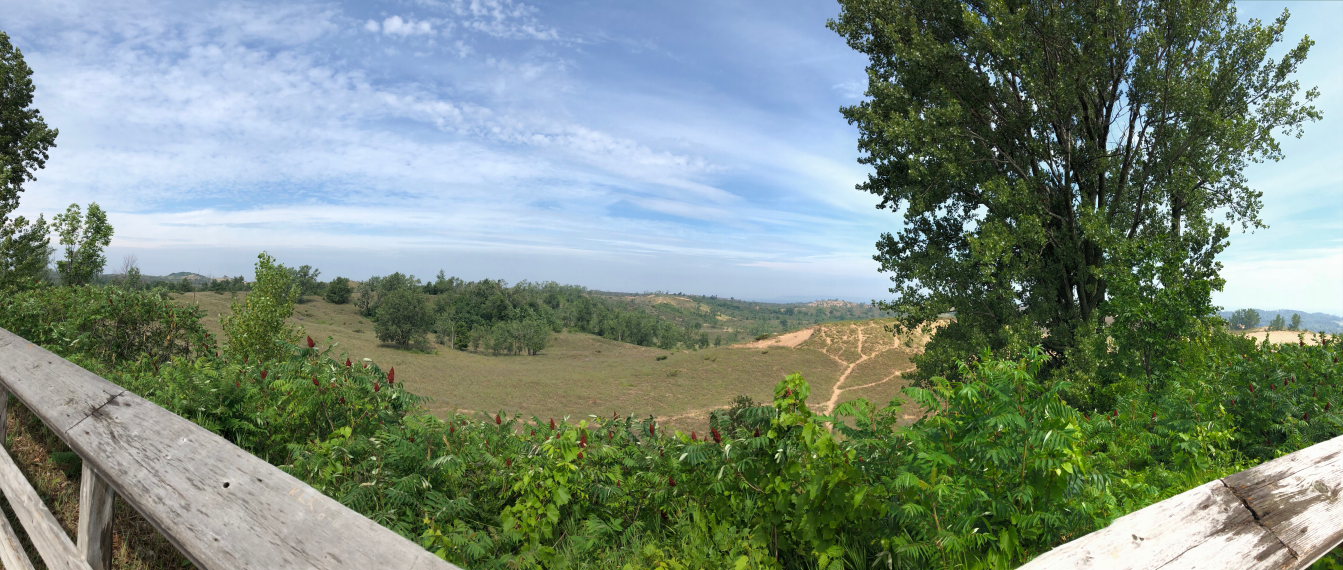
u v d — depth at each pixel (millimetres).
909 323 20703
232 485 1637
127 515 3971
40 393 2789
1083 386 14219
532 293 171000
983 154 19641
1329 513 1927
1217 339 12453
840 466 3619
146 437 2076
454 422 5902
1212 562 1590
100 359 9219
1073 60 17641
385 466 4914
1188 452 5875
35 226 23969
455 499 4723
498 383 60156
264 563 1301
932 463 3664
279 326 12570
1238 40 17094
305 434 5496
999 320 18891
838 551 3461
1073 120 18969
